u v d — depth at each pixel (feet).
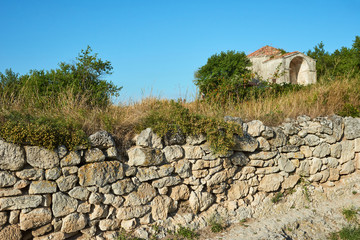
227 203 20.77
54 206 14.78
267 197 22.56
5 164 13.73
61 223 15.01
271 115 24.80
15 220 14.01
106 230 16.35
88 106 20.72
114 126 18.10
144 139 17.61
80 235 15.84
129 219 16.89
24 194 14.29
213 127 19.21
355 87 32.91
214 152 19.42
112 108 21.22
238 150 21.07
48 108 18.93
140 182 17.46
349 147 27.40
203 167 19.54
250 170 21.77
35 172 14.42
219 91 32.04
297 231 20.29
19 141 13.97
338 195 25.73
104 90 23.16
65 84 22.26
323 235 20.59
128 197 16.92
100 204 16.14
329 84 36.17
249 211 21.13
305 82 69.26
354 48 59.57
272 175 22.86
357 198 25.71
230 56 54.80
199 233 18.28
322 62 74.64
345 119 27.48
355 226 21.66
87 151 15.88
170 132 18.63
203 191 19.85
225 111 25.71
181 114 19.20
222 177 20.26
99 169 15.98
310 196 24.35
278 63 66.49
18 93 19.45
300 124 25.21
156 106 21.76
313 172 25.11
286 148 23.52
